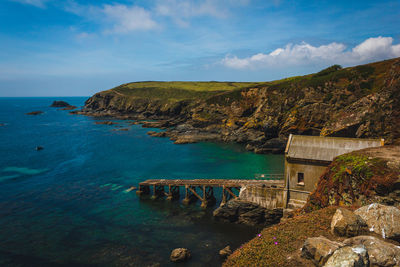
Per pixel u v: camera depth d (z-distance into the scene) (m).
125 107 165.75
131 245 28.11
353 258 10.01
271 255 13.59
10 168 56.31
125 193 43.59
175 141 87.50
